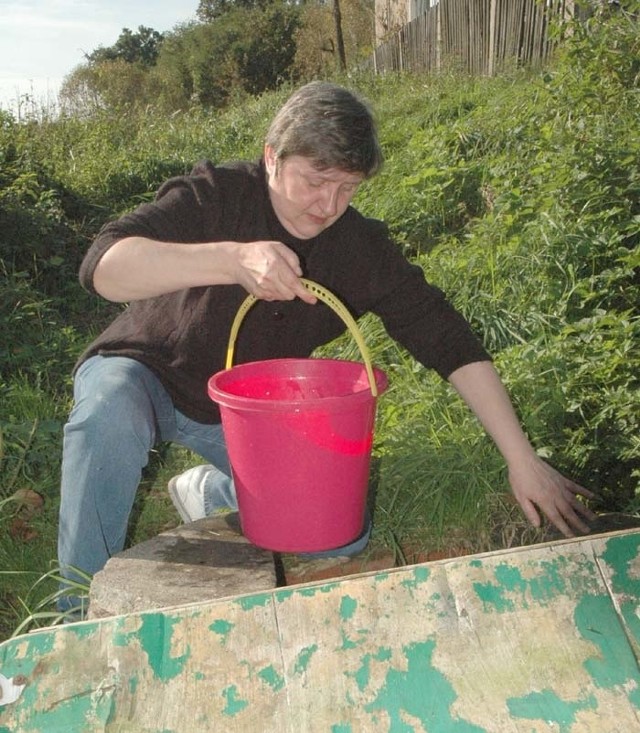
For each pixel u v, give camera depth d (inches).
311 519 78.0
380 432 135.1
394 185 249.3
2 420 166.9
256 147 381.1
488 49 416.5
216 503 107.7
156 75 1311.5
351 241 93.7
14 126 377.4
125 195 342.3
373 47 674.2
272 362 87.4
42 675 61.6
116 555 89.0
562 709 58.2
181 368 97.5
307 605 64.6
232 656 62.2
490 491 110.9
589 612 64.3
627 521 91.4
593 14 241.0
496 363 142.7
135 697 60.4
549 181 194.9
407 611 64.1
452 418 130.6
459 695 59.2
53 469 151.4
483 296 171.8
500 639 62.6
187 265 77.4
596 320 139.6
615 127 193.6
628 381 124.3
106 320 243.9
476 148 253.8
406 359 160.6
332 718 58.4
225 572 85.2
